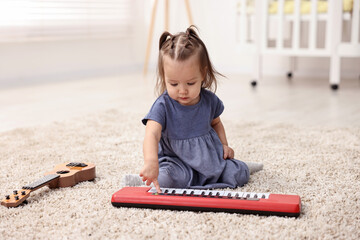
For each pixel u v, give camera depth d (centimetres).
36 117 209
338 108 219
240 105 231
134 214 96
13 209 100
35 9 328
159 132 107
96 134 171
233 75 364
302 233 85
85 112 218
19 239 86
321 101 239
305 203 100
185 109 110
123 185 114
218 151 116
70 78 353
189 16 366
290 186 111
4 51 313
